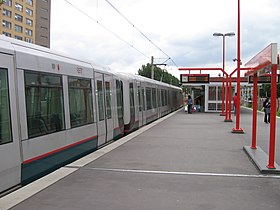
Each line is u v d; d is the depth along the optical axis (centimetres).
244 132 1684
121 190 649
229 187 678
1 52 632
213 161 938
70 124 923
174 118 2703
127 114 1736
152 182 710
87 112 1064
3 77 632
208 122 2303
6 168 625
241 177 760
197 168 848
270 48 762
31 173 718
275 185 695
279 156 1001
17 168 661
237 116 1666
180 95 5559
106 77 1298
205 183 706
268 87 5009
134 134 1572
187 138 1432
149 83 2491
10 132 641
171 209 548
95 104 1145
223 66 3106
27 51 733
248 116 2984
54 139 822
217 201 591
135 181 716
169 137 1464
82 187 664
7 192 631
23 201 575
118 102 1471
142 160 941
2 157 613
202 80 3041
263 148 1184
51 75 827
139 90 2078
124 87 1736
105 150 1108
